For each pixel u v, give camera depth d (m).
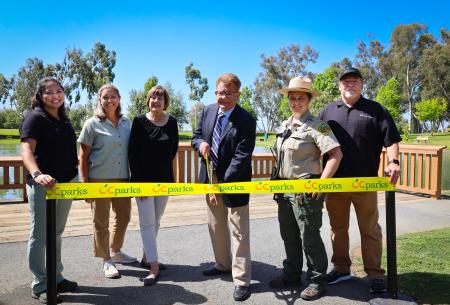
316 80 55.75
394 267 2.91
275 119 70.25
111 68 66.31
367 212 3.13
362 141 3.09
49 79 2.91
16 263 3.67
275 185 2.93
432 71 55.12
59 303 2.92
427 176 7.43
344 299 2.99
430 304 2.84
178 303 2.94
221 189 3.02
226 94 3.15
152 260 3.36
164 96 3.44
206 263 3.79
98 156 3.41
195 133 3.50
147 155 3.38
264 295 3.08
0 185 6.43
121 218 3.65
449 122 60.75
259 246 4.31
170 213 5.76
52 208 2.51
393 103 54.00
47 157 2.87
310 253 3.01
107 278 3.41
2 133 50.91
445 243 4.32
